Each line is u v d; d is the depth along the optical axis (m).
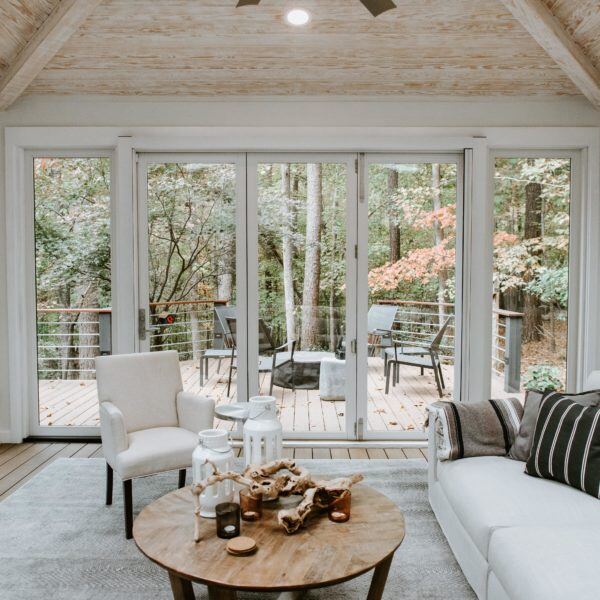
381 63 3.78
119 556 2.51
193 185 4.22
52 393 4.36
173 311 4.26
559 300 4.28
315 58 3.74
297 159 4.19
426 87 3.99
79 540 2.66
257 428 2.28
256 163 4.20
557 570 1.64
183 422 3.19
